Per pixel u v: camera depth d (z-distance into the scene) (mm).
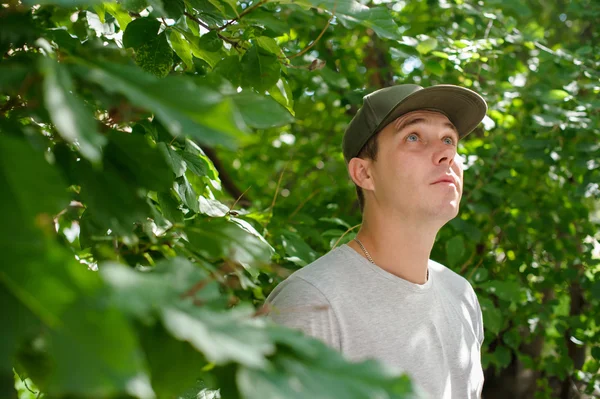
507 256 3881
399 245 1854
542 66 3902
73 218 1222
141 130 1477
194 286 702
